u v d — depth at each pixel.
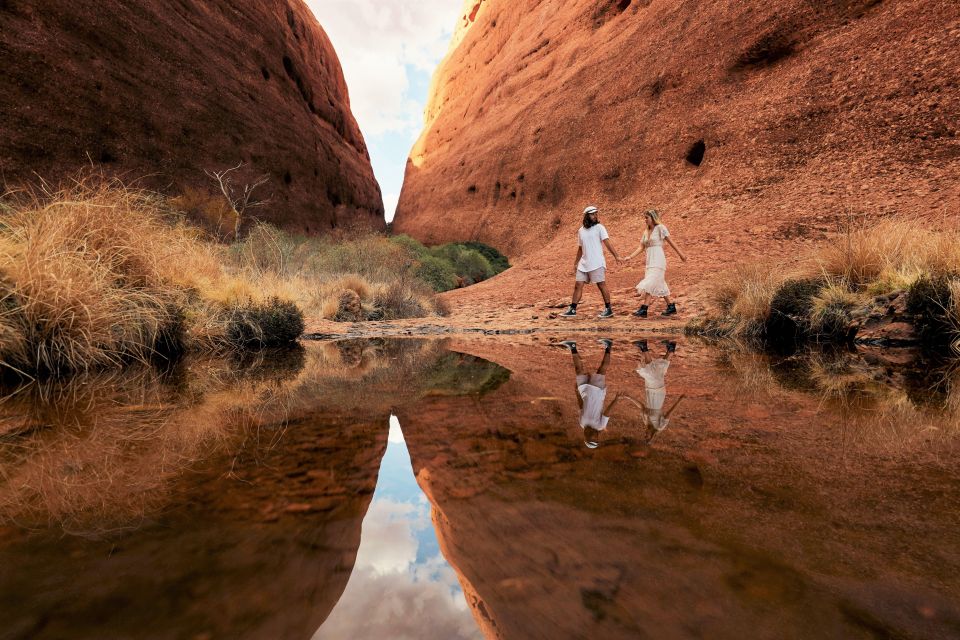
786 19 15.33
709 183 15.57
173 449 1.17
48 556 0.55
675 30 19.66
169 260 4.46
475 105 38.59
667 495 0.78
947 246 4.37
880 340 4.19
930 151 10.80
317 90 34.28
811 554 0.55
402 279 10.77
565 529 0.62
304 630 0.37
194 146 19.16
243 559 0.54
